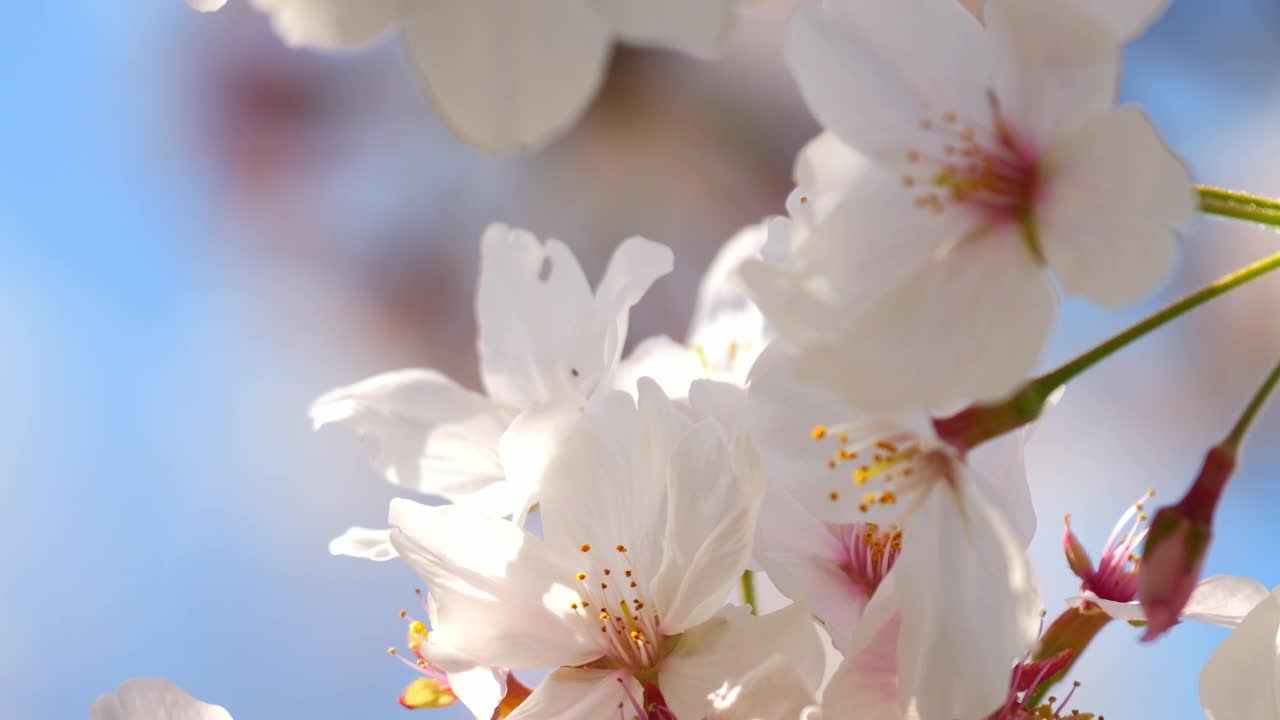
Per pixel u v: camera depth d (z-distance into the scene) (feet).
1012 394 1.05
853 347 1.03
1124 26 1.03
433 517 1.09
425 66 1.01
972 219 1.05
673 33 1.01
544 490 1.10
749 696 1.07
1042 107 1.04
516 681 1.11
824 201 1.05
